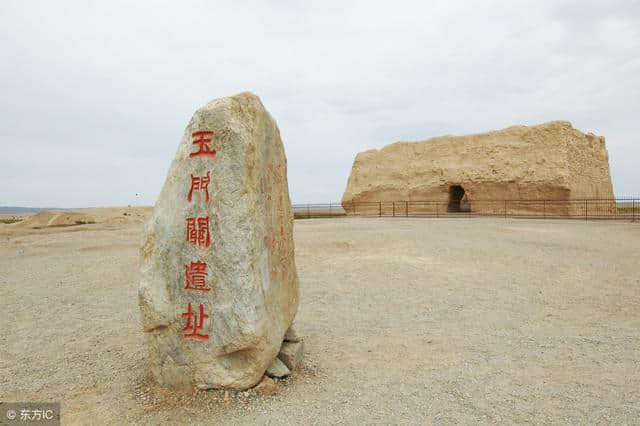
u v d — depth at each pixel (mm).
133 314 7938
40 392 4895
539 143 24547
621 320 6918
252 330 4297
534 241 13750
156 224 4707
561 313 7379
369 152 31016
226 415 4199
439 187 27188
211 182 4480
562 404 4168
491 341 6082
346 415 4117
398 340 6266
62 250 15523
